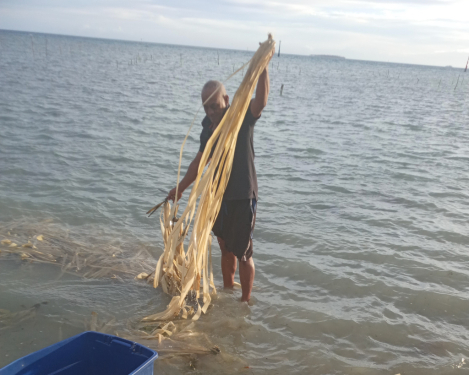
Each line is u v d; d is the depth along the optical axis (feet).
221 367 8.81
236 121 9.40
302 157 30.45
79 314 10.29
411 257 14.71
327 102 79.36
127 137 33.06
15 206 17.33
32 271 12.21
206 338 9.70
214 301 11.39
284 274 13.33
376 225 17.65
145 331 9.78
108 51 294.66
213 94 9.28
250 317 10.80
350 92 112.88
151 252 14.28
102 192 19.92
